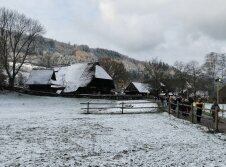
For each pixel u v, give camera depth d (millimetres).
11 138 17656
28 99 57875
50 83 74562
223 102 91250
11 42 68562
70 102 56781
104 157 13820
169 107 32469
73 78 79688
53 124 24203
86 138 18219
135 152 14922
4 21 68000
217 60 113688
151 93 104688
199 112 25969
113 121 26531
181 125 24125
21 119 27547
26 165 12133
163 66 112438
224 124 24312
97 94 73438
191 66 119500
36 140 17250
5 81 70812
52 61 138250
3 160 12742
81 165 12406
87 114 33375
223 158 14031
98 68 82000
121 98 72062
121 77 127125
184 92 105562
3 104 48594
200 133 20484
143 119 28172
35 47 73188
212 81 112000
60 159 13250
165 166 12641
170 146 16438
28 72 90562
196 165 12852
